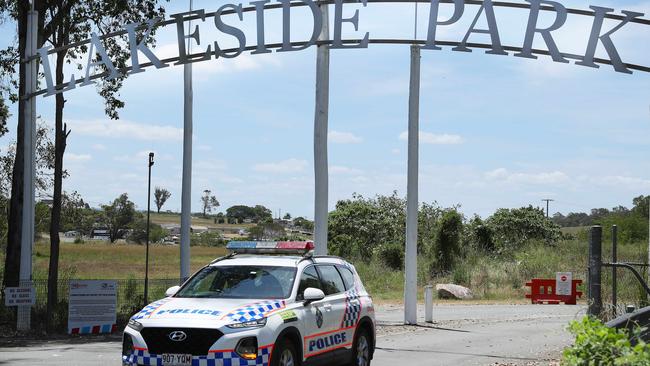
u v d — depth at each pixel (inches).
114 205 4958.2
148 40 1036.5
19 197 945.5
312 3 773.9
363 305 530.0
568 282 1293.1
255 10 785.6
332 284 508.1
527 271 1611.7
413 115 903.7
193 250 3449.8
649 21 682.8
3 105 1041.5
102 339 765.3
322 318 471.8
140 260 2539.4
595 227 482.0
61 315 869.2
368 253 2025.1
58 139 956.6
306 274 480.7
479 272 1606.8
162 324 412.5
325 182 848.3
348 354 506.9
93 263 2330.2
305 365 449.7
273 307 435.8
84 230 4958.2
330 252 2057.1
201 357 403.9
